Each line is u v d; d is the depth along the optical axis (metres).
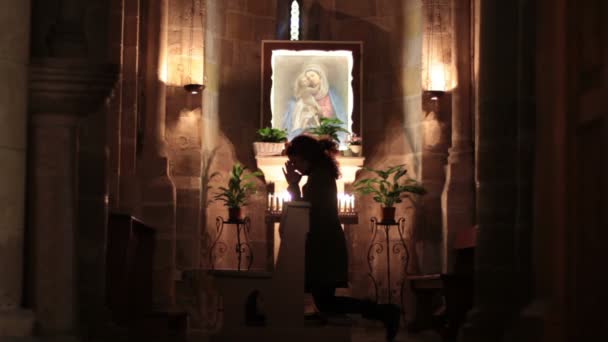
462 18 16.30
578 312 6.62
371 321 16.52
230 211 16.33
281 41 17.81
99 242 9.59
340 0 18.39
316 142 9.71
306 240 9.34
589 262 6.43
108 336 9.31
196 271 15.50
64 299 7.80
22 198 7.37
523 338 7.15
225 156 17.48
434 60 16.75
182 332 11.90
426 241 16.58
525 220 9.27
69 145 7.89
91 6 9.66
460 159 16.05
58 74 7.71
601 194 6.23
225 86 17.67
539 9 7.19
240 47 17.94
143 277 11.48
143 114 16.03
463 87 16.22
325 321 9.23
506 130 10.27
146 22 16.19
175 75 16.67
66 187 7.87
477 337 9.90
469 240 13.45
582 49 6.73
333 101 17.75
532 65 9.30
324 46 17.81
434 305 15.18
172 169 16.53
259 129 17.75
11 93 7.30
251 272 8.59
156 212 15.73
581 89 6.73
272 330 8.55
